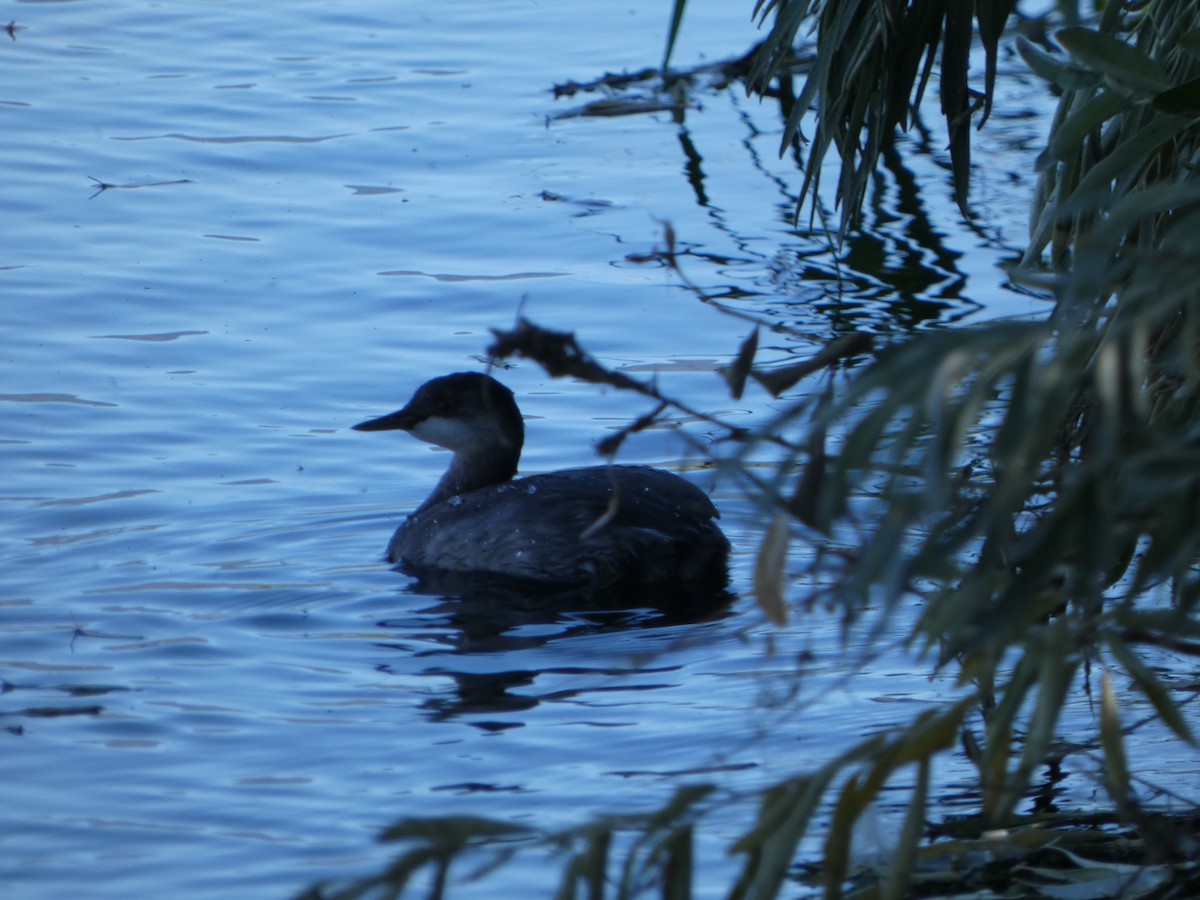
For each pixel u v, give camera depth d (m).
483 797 9.07
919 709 10.02
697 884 8.12
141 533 13.41
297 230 20.45
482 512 13.19
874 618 11.48
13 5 29.61
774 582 6.06
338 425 15.72
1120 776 6.40
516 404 15.23
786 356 16.89
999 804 6.45
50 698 10.45
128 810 8.99
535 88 25.89
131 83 25.84
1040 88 26.36
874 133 10.45
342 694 10.57
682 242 20.08
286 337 17.56
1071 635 6.13
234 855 8.48
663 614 12.09
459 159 22.94
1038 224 10.03
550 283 18.89
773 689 10.35
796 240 20.20
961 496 6.79
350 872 8.21
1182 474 4.98
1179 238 5.36
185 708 10.32
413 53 27.56
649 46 27.75
